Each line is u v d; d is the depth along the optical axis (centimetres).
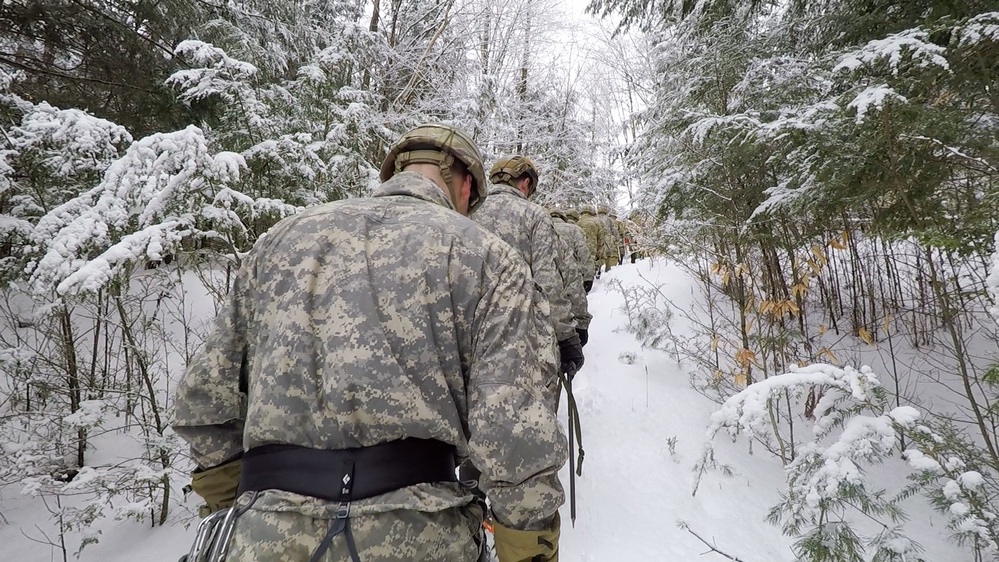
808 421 351
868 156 257
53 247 283
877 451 199
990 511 189
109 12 638
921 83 246
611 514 284
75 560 323
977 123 241
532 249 271
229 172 323
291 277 100
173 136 307
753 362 356
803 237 370
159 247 283
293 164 438
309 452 89
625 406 417
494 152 1050
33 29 594
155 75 638
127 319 362
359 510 84
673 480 311
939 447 200
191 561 94
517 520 93
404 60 970
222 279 411
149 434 327
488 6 1162
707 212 420
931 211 266
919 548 198
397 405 90
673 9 545
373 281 98
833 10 360
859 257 436
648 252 609
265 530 84
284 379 92
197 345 416
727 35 420
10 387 385
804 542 202
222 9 707
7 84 457
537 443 91
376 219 108
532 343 103
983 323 341
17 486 389
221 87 432
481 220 273
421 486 90
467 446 100
